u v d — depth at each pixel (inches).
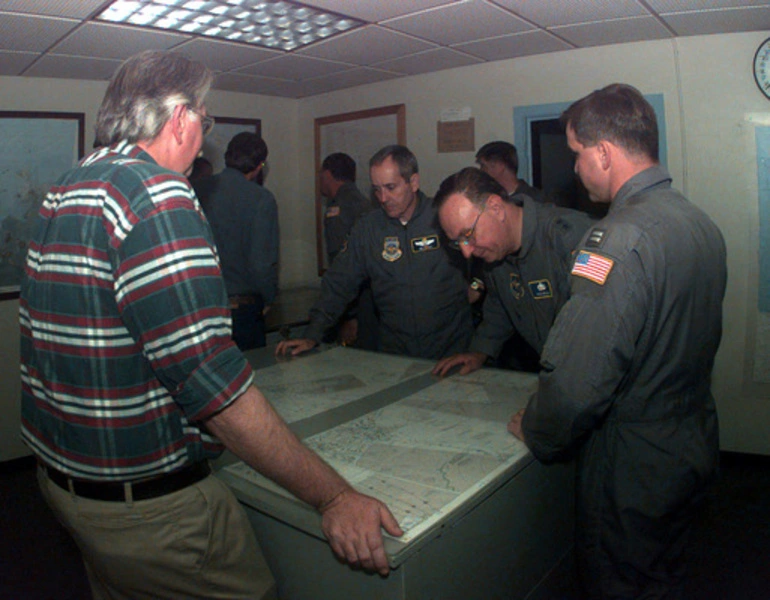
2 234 131.3
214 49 117.9
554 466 54.8
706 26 109.7
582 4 96.6
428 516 39.4
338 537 36.5
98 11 90.8
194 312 32.8
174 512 38.2
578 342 43.7
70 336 35.4
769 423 121.3
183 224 34.0
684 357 46.8
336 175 139.3
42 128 133.6
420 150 151.6
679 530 51.7
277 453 34.6
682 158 121.0
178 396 33.4
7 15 90.2
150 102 37.8
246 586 42.6
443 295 96.7
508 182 120.2
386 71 143.9
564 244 64.7
